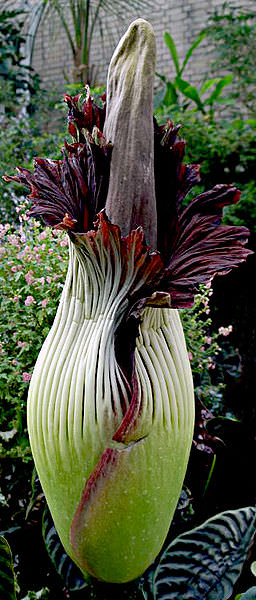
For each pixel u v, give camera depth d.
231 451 2.79
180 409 1.69
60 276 3.02
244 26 8.00
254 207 6.09
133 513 1.62
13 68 9.14
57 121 7.54
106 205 1.63
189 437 1.76
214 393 3.79
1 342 2.91
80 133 1.77
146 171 1.61
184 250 1.68
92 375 1.60
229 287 6.18
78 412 1.60
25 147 5.96
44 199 1.66
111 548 1.65
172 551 2.15
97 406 1.59
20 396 2.84
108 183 1.64
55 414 1.64
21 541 2.70
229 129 6.48
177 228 1.72
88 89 1.77
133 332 1.61
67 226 1.55
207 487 2.74
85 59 7.44
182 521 2.57
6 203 5.03
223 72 9.45
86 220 1.66
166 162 1.72
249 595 2.00
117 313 1.62
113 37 9.74
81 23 7.50
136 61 1.60
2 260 3.19
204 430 2.33
